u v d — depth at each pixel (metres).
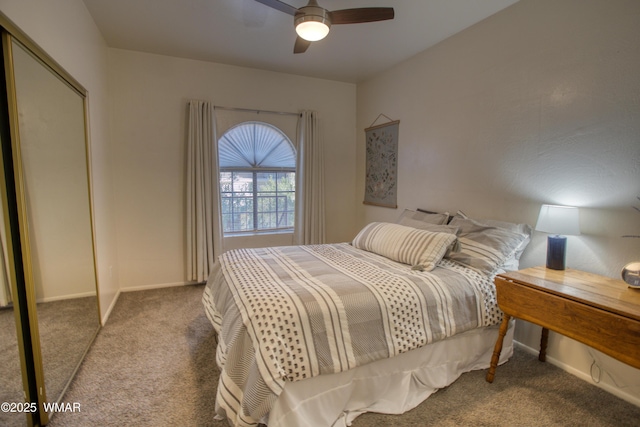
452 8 2.44
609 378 1.92
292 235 4.25
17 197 1.47
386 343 1.67
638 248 1.80
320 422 1.55
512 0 2.33
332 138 4.30
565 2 2.05
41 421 1.60
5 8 1.34
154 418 1.67
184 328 2.66
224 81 3.67
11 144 1.44
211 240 3.62
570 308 1.61
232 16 2.61
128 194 3.42
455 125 2.90
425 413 1.73
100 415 1.68
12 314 1.50
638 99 1.76
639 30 1.74
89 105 2.52
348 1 2.33
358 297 1.68
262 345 1.41
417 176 3.38
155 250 3.58
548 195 2.21
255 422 1.36
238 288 1.81
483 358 2.15
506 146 2.47
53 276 1.82
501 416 1.71
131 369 2.09
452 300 1.90
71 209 2.10
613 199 1.89
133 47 3.23
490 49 2.55
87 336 2.31
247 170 4.01
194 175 3.52
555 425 1.66
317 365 1.49
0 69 1.37
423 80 3.25
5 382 1.50
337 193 4.41
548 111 2.18
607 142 1.89
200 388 1.91
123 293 3.44
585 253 2.03
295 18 2.00
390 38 2.96
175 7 2.47
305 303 1.57
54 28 1.86
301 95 4.06
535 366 2.17
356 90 4.38
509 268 2.24
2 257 1.46
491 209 2.61
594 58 1.93
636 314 1.40
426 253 2.22
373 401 1.74
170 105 3.48
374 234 2.75
